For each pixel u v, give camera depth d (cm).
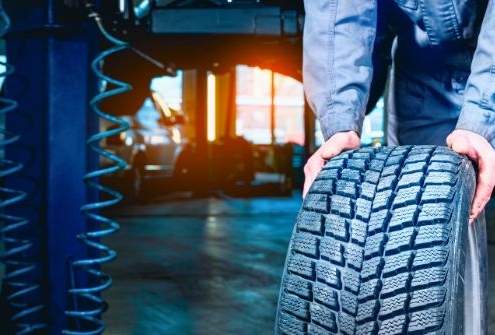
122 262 630
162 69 491
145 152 1297
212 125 2069
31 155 286
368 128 1123
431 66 204
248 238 810
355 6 176
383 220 145
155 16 404
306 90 181
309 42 179
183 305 464
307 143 1436
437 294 138
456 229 142
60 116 281
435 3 188
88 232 288
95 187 282
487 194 157
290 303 152
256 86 3103
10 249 292
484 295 174
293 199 1430
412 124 213
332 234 149
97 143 296
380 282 142
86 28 282
